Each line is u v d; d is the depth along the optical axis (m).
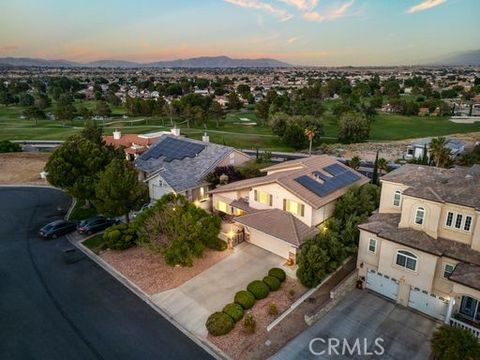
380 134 105.12
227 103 154.62
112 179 33.75
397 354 20.25
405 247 23.38
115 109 155.12
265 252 31.12
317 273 25.33
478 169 27.33
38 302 24.73
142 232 30.27
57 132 96.75
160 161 47.34
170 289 26.11
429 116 132.25
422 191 23.64
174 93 194.62
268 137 96.44
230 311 22.55
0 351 20.30
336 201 32.44
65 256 31.02
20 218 39.19
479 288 19.41
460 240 22.45
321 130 94.19
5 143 70.31
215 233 29.91
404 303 24.39
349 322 22.84
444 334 18.08
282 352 20.30
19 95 171.50
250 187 34.38
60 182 38.53
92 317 23.23
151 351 20.42
